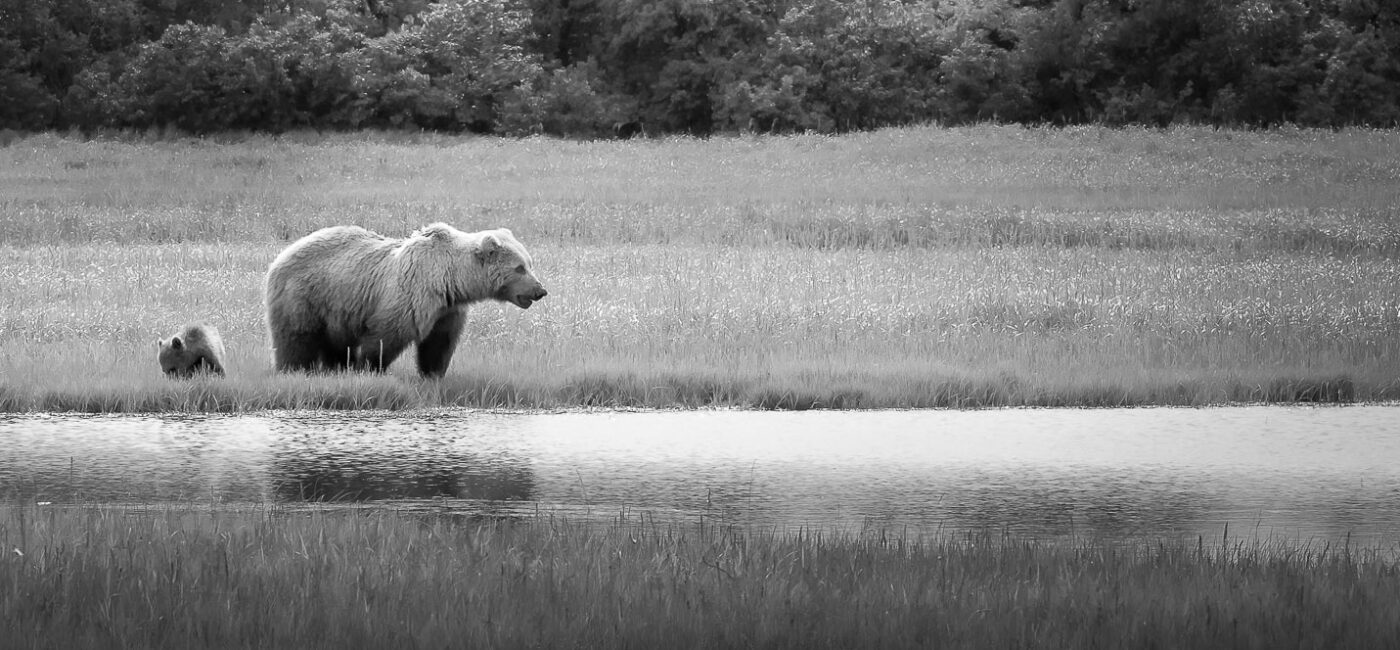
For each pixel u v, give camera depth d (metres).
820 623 6.93
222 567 7.72
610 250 28.67
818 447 12.65
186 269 25.20
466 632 6.68
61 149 51.94
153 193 39.09
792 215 33.53
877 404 14.90
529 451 12.38
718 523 9.86
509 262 14.79
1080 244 31.02
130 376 14.88
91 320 19.00
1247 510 10.43
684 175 44.44
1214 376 15.66
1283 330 18.48
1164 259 27.89
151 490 10.76
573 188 40.62
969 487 11.14
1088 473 11.65
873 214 33.59
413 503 10.48
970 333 18.50
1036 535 9.67
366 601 7.08
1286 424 13.80
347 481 11.15
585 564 7.91
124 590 7.19
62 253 27.41
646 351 16.94
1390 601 7.32
